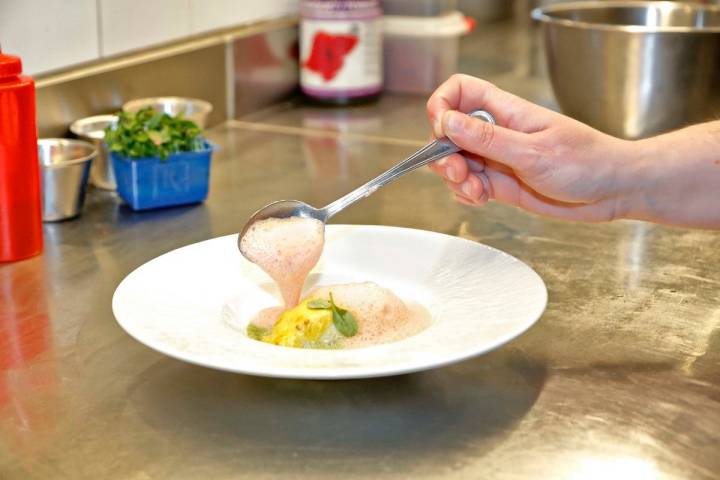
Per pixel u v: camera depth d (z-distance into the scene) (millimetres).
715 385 702
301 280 800
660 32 1253
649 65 1273
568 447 620
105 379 703
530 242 991
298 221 809
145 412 658
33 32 1104
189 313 741
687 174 795
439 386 692
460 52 1973
